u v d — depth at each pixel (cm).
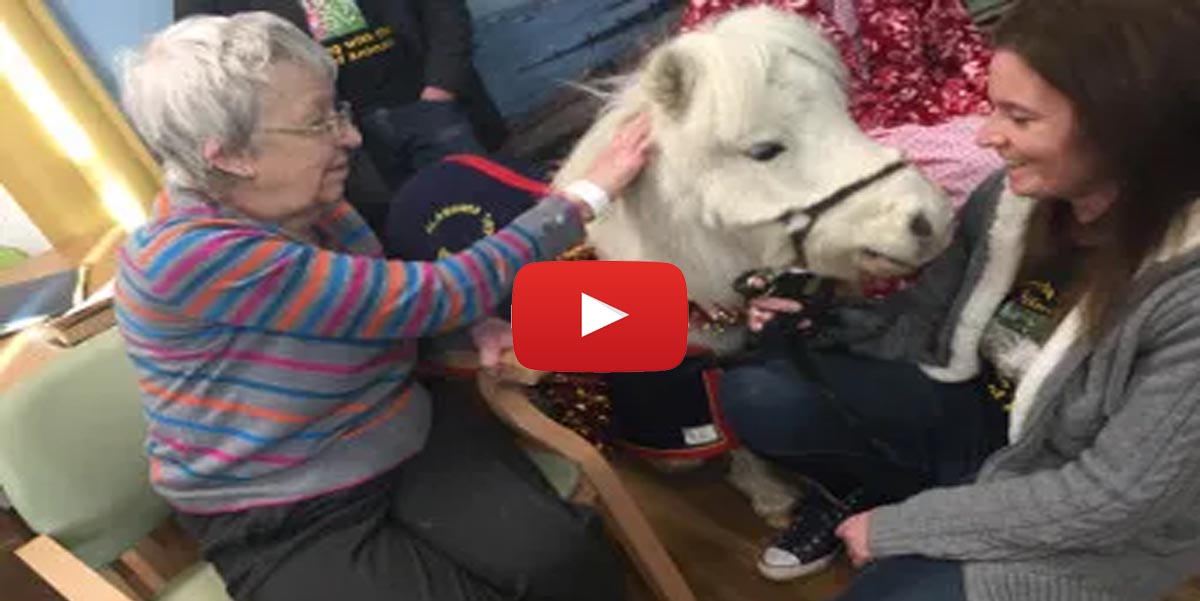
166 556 133
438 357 123
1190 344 73
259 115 92
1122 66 68
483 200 122
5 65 183
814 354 124
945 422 121
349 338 102
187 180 98
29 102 190
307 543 109
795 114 97
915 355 122
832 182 96
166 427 106
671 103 98
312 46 98
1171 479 77
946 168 135
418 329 100
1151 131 69
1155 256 75
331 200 106
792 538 145
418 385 121
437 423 123
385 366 111
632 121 106
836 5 141
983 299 109
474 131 204
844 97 103
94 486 116
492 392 119
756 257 107
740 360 128
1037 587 87
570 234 104
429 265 100
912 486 133
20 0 181
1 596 109
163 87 91
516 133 213
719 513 161
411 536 114
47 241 204
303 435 107
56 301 164
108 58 200
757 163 98
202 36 92
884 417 123
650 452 142
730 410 129
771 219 100
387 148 189
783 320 117
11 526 128
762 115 95
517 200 121
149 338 100
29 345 145
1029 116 76
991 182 111
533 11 216
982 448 119
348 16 188
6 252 196
